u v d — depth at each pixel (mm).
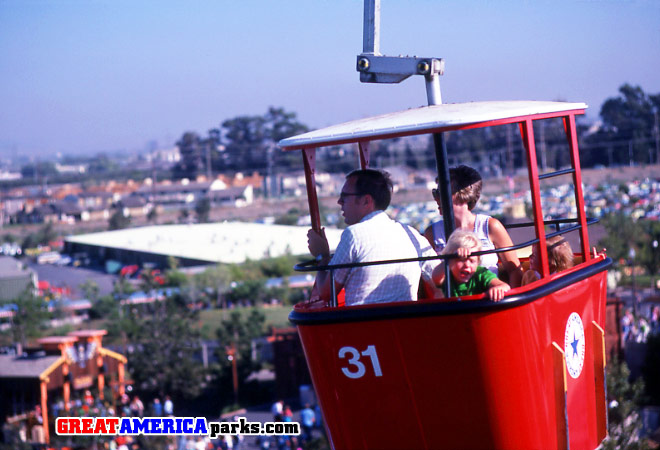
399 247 4480
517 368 4066
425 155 180625
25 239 149375
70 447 29453
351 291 4449
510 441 4113
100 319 62719
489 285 4367
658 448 22609
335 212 111688
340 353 4191
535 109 4184
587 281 4824
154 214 166250
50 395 35844
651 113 182750
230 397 39438
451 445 4156
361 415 4238
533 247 4773
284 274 75875
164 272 76750
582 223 4852
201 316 59375
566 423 4328
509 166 155500
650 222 72688
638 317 43031
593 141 182375
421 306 4023
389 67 4504
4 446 30359
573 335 4609
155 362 39594
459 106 4254
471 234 4242
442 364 4062
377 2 4574
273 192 195000
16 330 53875
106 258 107625
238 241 95750
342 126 4246
